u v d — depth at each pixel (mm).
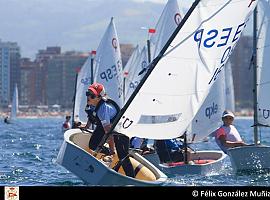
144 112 62906
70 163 58281
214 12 67188
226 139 76250
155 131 63750
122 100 127875
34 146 129500
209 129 82500
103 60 129250
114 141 60250
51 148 123812
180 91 64938
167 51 64250
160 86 63781
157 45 98625
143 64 119062
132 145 74188
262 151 73188
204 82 66750
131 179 55844
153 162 72562
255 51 78438
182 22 65188
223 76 85625
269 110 77188
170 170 70250
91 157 56781
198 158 79188
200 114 81500
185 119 65750
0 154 105562
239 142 75625
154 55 99125
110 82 128875
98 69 129625
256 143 77688
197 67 66125
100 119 60344
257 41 78438
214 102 83500
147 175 58500
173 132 64875
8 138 162250
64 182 67625
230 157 72938
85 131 63688
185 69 65375
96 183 56625
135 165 59031
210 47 67125
